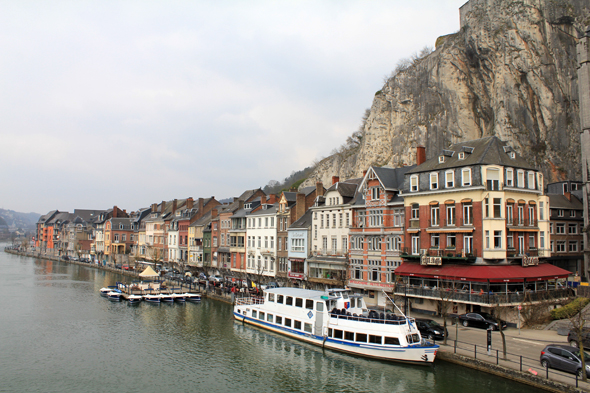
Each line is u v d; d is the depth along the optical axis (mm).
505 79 80875
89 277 95125
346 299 38719
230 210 80812
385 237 48875
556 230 60625
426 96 103938
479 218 39688
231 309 55469
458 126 93938
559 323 36062
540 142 75750
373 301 50188
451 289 40375
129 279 89625
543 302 38844
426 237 43875
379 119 117875
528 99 78000
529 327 37312
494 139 42875
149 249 116625
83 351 37438
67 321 48750
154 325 46562
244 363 34062
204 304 59188
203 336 41969
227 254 80375
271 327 43219
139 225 131250
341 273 54000
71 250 164125
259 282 58031
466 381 27734
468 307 40188
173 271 90562
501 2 83500
